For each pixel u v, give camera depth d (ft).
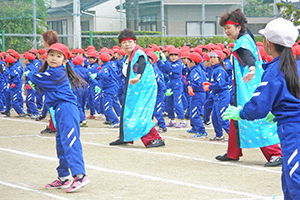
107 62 37.91
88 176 20.74
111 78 37.65
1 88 46.98
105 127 38.68
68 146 17.70
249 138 22.68
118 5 86.58
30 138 32.27
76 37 73.72
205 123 39.75
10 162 23.91
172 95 38.50
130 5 81.92
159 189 18.24
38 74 17.75
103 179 20.11
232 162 24.06
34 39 75.97
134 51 28.17
